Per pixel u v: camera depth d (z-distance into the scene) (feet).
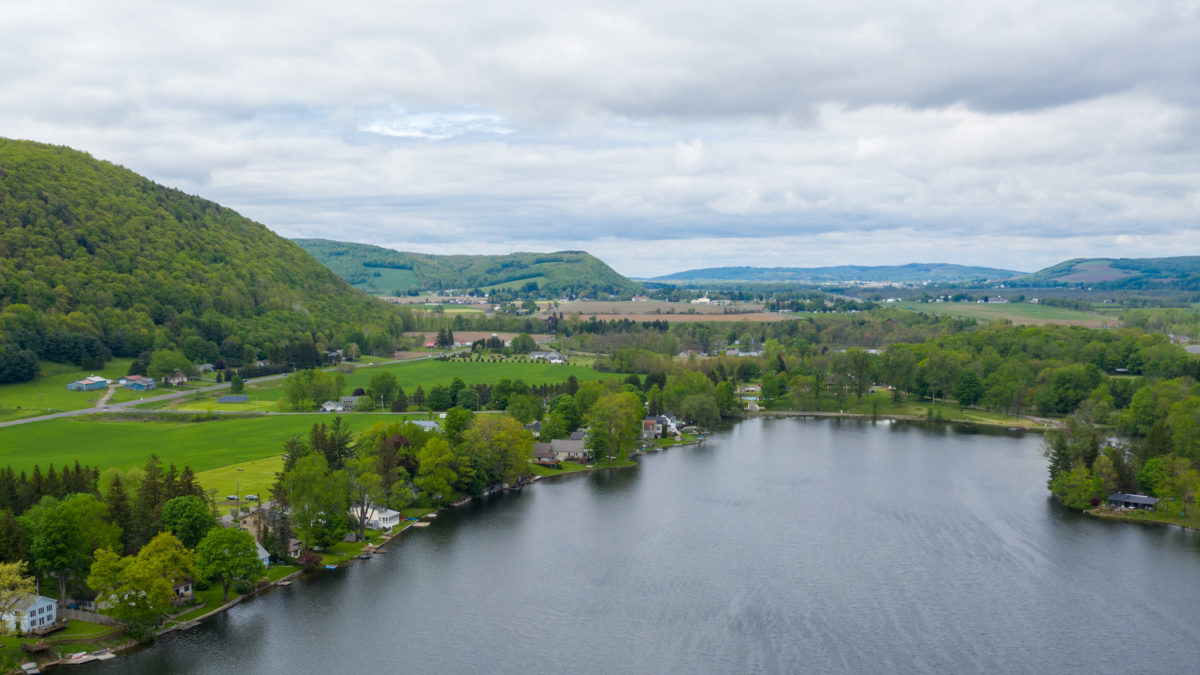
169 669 391.45
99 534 437.58
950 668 399.65
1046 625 443.73
